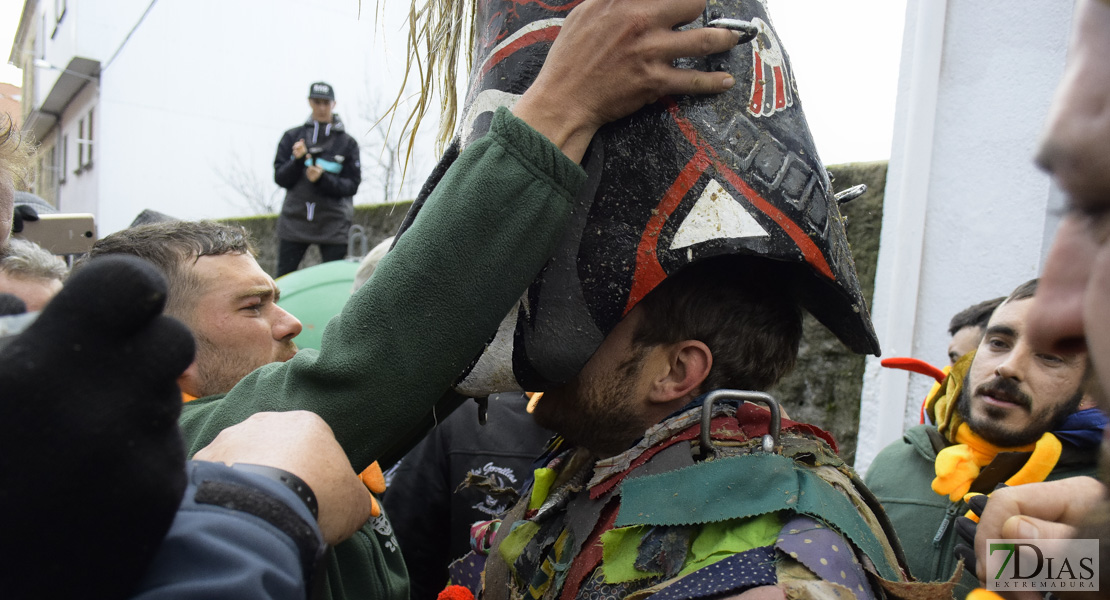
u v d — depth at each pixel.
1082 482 0.80
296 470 0.54
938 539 1.30
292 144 4.43
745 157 0.71
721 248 0.69
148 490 0.38
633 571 0.71
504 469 1.58
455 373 0.68
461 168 0.68
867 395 2.36
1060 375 1.18
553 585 0.83
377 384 0.67
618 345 0.80
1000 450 1.25
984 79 2.06
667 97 0.71
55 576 0.37
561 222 0.68
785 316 0.86
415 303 0.66
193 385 1.06
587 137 0.70
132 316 0.37
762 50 0.75
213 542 0.43
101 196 6.42
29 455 0.35
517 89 0.74
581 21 0.68
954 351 1.68
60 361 0.36
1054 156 0.42
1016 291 1.27
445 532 1.62
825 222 0.74
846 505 0.71
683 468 0.73
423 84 0.97
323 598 0.71
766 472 0.69
